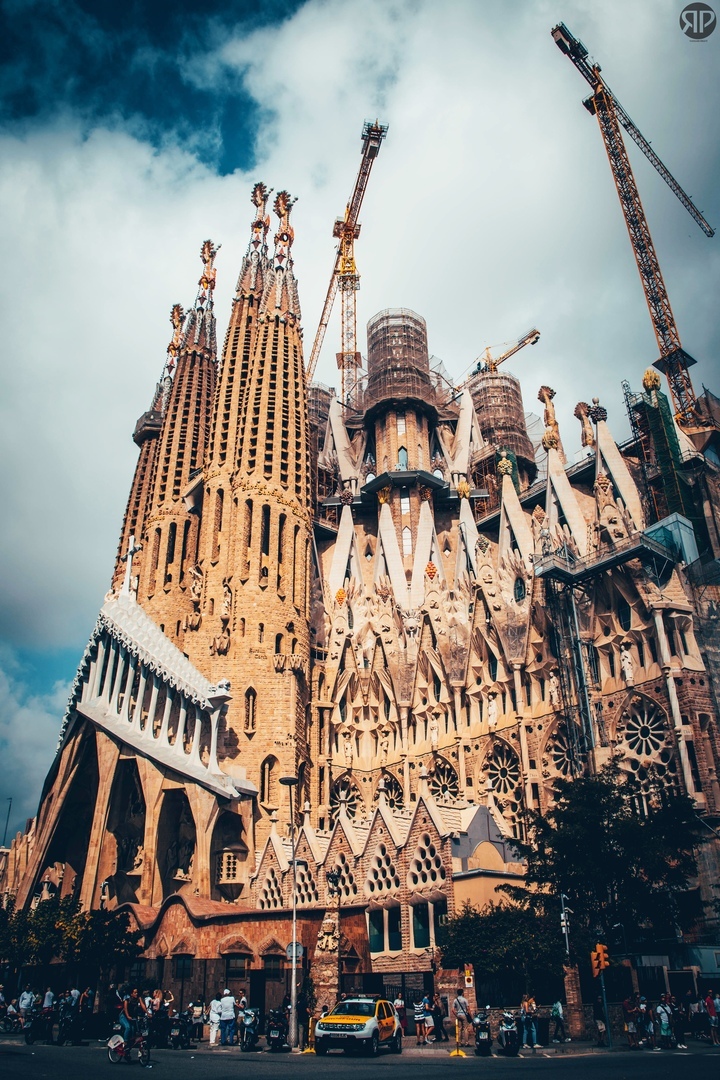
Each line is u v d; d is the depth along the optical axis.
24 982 53.47
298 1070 23.19
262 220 99.62
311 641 79.00
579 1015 35.78
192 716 67.12
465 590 77.19
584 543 72.50
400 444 97.19
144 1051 25.50
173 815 63.38
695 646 56.34
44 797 75.19
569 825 41.06
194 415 96.69
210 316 107.88
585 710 58.91
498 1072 21.78
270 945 44.38
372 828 50.00
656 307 94.81
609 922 39.69
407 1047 33.25
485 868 45.09
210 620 74.19
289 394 84.69
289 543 77.31
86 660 73.62
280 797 65.81
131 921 53.88
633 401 82.94
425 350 103.69
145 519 96.94
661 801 44.09
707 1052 28.42
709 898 47.72
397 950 45.97
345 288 134.00
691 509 69.94
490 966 35.88
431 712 72.75
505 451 94.94
